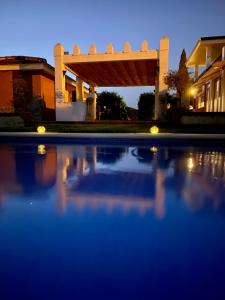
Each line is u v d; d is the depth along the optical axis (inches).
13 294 59.0
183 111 546.9
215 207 120.3
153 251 78.4
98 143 392.8
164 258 74.2
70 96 924.6
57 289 60.8
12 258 74.3
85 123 576.1
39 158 274.4
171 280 63.9
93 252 77.4
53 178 182.9
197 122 520.4
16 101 717.3
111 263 71.2
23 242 84.1
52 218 105.2
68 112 644.1
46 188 154.8
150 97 1222.9
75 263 71.6
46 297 58.0
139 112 1266.0
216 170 214.2
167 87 605.0
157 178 183.8
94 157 281.0
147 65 679.7
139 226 97.8
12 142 413.7
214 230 94.6
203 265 70.9
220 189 154.3
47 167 225.0
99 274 66.0
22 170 212.7
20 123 595.5
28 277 65.0
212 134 420.8
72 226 97.7
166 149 343.0
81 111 639.8
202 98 860.6
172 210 115.6
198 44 713.0
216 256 75.9
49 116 778.2
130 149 342.6
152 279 64.1
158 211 114.0
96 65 674.8
